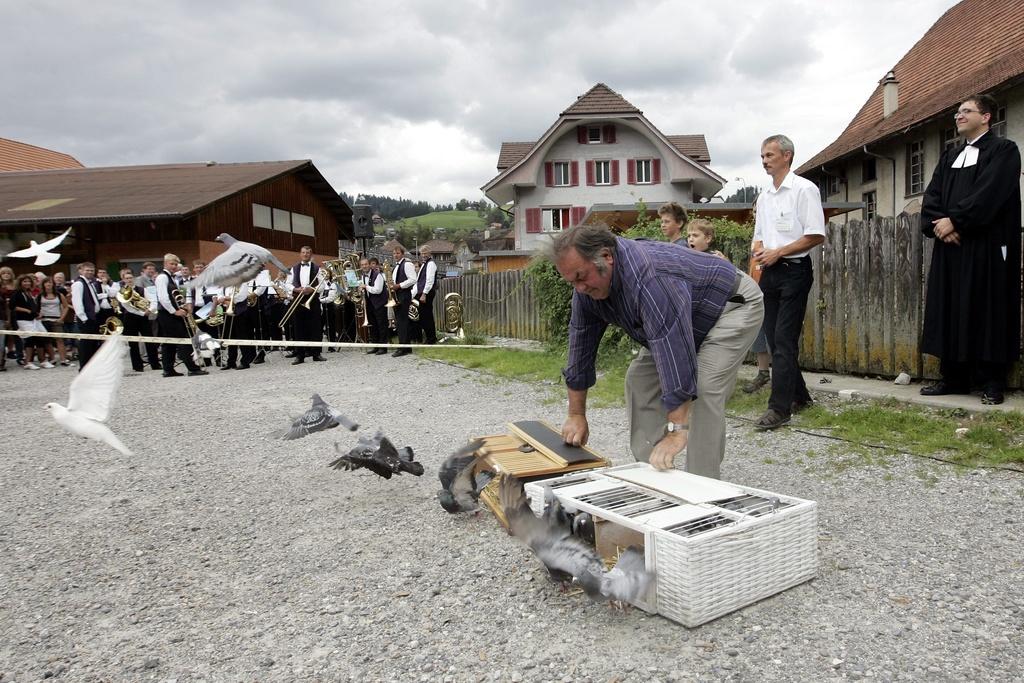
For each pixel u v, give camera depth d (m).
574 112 35.44
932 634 2.63
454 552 3.71
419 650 2.76
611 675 2.48
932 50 24.12
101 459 6.28
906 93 23.59
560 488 3.43
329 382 10.62
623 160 36.09
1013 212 5.18
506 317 17.03
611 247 3.26
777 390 5.61
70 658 2.88
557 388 8.61
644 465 3.80
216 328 13.22
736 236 8.70
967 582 3.01
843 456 4.80
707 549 2.72
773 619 2.80
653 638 2.71
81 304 13.73
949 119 18.22
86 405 3.18
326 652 2.80
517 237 36.56
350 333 16.50
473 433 6.53
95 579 3.68
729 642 2.65
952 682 2.32
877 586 3.03
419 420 7.30
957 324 5.40
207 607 3.28
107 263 21.34
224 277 4.40
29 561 3.96
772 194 5.66
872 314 6.97
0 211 22.08
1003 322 5.20
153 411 8.66
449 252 112.44
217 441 6.80
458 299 16.48
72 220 20.03
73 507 4.91
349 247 37.66
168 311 12.25
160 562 3.86
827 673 2.41
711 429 3.68
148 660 2.81
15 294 14.96
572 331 3.89
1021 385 5.73
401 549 3.80
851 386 6.64
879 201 22.97
